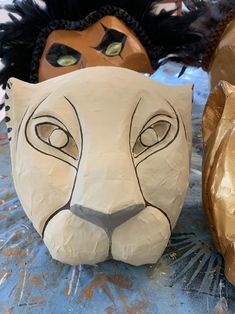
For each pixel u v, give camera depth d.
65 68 0.58
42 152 0.50
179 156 0.51
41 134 0.51
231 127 0.55
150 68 0.63
